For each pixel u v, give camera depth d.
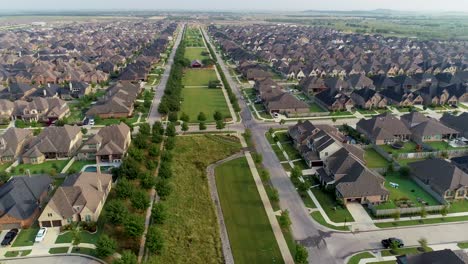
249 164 109.62
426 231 77.94
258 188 96.06
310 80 192.00
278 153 117.06
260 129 137.75
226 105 166.62
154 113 154.62
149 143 120.75
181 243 74.38
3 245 72.19
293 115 152.00
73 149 116.75
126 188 86.44
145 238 74.56
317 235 76.88
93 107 148.88
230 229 79.69
